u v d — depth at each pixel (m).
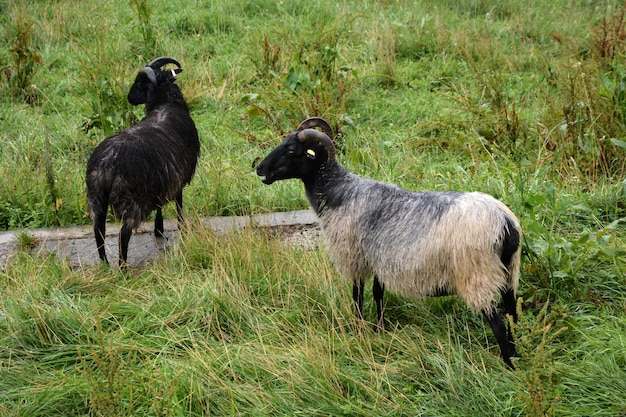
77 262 5.88
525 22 11.20
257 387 4.20
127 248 5.57
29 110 8.75
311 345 4.47
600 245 4.96
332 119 7.87
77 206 6.63
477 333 4.68
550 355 3.88
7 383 4.27
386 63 9.62
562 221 5.92
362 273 4.64
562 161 6.88
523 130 7.39
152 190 5.56
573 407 3.92
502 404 3.95
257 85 9.34
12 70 9.32
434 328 4.70
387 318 4.90
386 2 11.80
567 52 9.77
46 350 4.60
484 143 7.38
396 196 4.46
